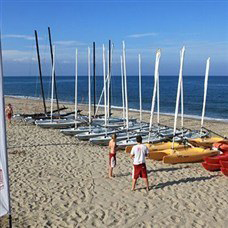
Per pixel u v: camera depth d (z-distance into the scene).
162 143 15.62
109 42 22.42
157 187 10.53
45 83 134.12
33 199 9.50
